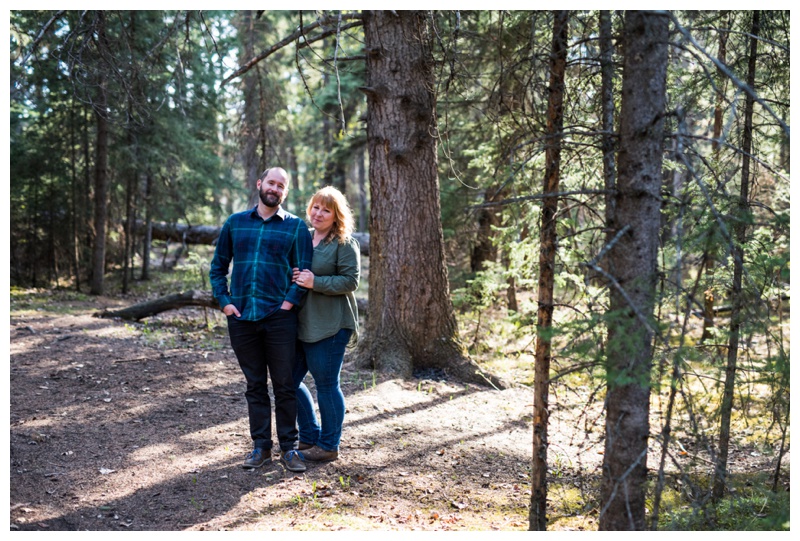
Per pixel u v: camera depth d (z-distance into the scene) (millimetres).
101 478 3619
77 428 4418
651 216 2455
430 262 6266
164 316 9992
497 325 9352
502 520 3391
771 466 3807
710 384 5430
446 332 6359
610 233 2564
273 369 3738
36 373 5734
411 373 6160
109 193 13781
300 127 19078
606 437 2645
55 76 11188
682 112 2322
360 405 5160
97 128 12781
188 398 5191
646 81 2432
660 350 2402
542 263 2764
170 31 5598
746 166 3529
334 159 13719
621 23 3057
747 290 2898
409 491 3695
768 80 3812
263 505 3359
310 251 3723
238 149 13305
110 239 15594
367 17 5992
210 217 18359
